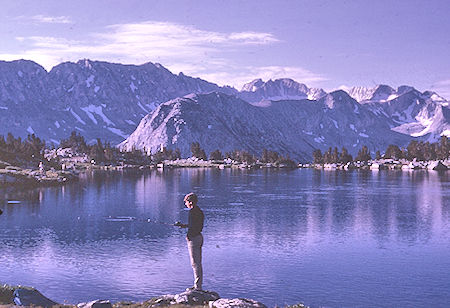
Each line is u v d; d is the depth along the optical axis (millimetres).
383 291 50938
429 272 59250
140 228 92375
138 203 135375
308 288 51812
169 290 49875
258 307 21094
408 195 163750
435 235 86812
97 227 92812
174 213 116125
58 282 52750
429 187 198750
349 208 126875
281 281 54469
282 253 70188
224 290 50688
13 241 77438
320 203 138500
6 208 118312
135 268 59781
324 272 58906
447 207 129500
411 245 77438
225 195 162000
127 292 48938
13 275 55656
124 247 73500
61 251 70000
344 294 49656
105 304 23328
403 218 109000
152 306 22953
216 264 62688
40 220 100375
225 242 79062
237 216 110938
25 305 23453
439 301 47562
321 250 72812
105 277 54844
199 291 23750
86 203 132875
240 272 58438
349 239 82312
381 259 66688
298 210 122500
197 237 24078
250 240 80750
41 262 62625
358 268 61188
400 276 57250
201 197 154875
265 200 146375
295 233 88188
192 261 24266
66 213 111562
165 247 73625
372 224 99812
